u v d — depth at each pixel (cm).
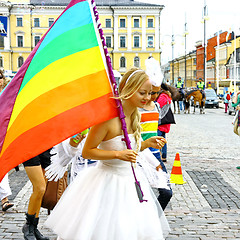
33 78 290
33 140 279
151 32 7619
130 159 289
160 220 342
